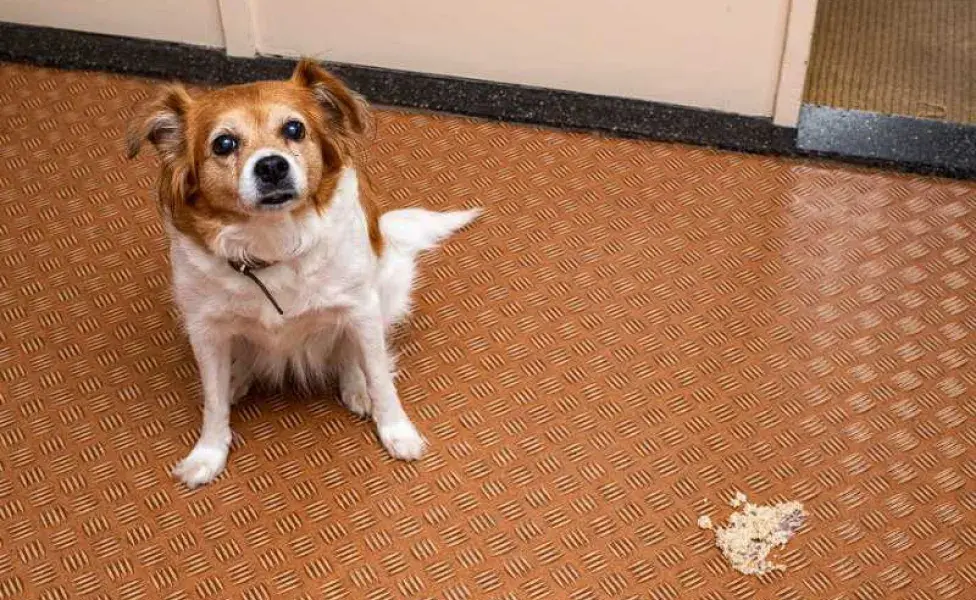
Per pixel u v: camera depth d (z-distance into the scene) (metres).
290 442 1.59
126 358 1.68
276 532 1.51
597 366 1.66
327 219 1.44
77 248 1.81
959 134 1.94
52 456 1.58
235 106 1.38
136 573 1.47
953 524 1.50
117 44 2.09
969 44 2.11
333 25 2.01
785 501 1.53
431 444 1.58
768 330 1.70
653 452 1.58
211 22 2.05
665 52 1.94
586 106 1.99
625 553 1.48
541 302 1.74
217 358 1.52
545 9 1.93
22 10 2.10
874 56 2.09
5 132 1.97
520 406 1.62
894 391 1.63
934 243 1.80
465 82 2.02
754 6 1.86
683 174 1.91
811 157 1.93
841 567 1.47
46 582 1.47
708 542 1.49
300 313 1.49
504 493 1.54
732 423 1.60
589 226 1.84
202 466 1.54
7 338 1.70
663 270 1.78
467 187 1.89
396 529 1.51
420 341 1.69
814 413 1.61
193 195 1.42
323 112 1.44
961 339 1.68
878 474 1.55
